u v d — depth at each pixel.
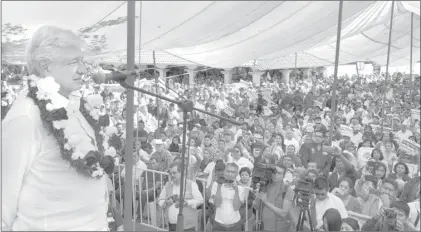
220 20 3.02
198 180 5.35
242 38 4.11
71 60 1.87
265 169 4.20
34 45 1.85
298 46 6.63
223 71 16.08
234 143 7.41
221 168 5.03
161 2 2.61
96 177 1.84
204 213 4.91
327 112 8.16
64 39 1.84
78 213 1.83
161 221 5.09
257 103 12.88
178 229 2.67
